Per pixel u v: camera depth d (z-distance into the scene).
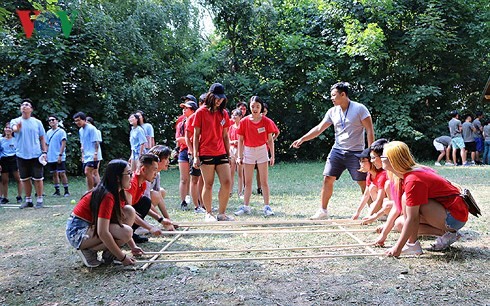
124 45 15.36
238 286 3.41
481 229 5.15
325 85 17.30
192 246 4.76
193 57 18.52
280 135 18.70
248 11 17.33
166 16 17.09
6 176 8.82
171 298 3.20
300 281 3.49
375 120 17.67
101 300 3.20
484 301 3.01
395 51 17.66
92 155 8.57
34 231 5.75
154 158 4.83
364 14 17.23
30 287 3.54
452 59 17.66
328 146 18.53
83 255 3.98
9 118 12.90
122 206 4.08
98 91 15.30
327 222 5.79
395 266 3.81
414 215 3.98
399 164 4.08
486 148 14.39
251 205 7.53
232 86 17.23
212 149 5.94
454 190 4.13
